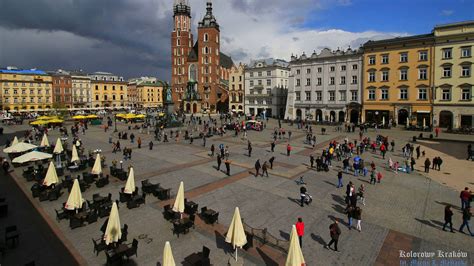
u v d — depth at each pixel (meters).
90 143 45.66
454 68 58.75
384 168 30.73
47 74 123.69
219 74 128.50
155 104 177.38
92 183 25.00
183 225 15.87
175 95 133.50
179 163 32.34
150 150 40.25
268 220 17.84
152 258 13.77
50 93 124.25
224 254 14.14
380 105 69.31
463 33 56.91
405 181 26.14
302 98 84.12
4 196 21.92
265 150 40.38
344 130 62.59
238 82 110.75
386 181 26.12
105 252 13.58
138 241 15.25
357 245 14.95
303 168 30.41
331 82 78.31
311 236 15.91
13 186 24.34
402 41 64.56
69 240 15.39
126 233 15.15
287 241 15.23
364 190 23.56
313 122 75.19
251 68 103.62
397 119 67.19
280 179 26.41
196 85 126.94
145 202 20.67
